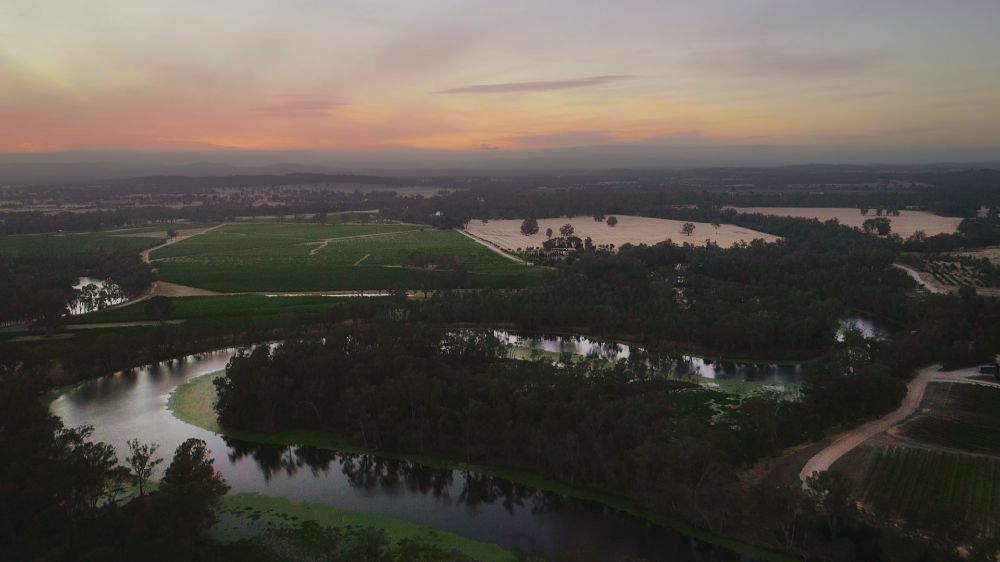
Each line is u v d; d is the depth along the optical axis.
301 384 118.50
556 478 94.12
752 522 80.06
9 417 95.56
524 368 123.56
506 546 77.25
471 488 92.50
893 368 130.75
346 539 78.50
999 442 100.00
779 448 99.50
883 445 100.00
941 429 105.44
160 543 66.62
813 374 125.75
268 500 88.81
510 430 97.25
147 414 119.88
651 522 82.19
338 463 101.12
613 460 90.06
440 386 110.75
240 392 115.06
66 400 127.25
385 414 104.62
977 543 67.69
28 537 70.06
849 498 82.81
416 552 75.50
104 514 76.25
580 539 78.75
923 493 84.19
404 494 90.94
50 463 76.12
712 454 82.94
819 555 73.12
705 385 130.50
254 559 73.62
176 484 77.75
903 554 65.44
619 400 111.06
